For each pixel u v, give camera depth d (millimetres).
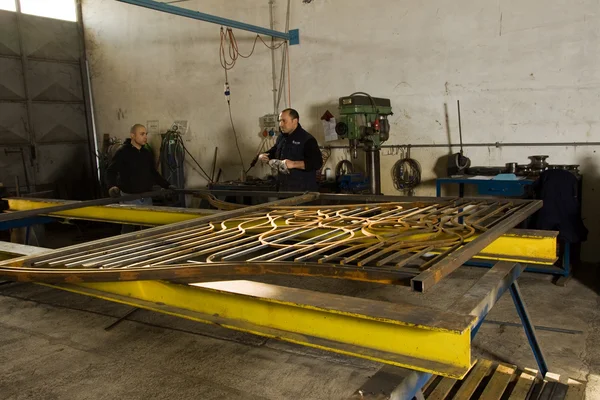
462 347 1267
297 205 3121
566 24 4207
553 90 4340
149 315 3328
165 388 2428
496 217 2445
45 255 1986
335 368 2580
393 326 1359
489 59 4559
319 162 4219
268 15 5629
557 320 3086
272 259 1773
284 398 2326
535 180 3809
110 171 4312
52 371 2627
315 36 5398
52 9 6859
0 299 3717
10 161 6477
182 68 6359
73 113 7121
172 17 6305
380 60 5082
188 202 6605
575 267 4148
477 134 4719
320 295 1517
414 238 2021
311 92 5531
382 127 4828
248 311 1607
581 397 2223
